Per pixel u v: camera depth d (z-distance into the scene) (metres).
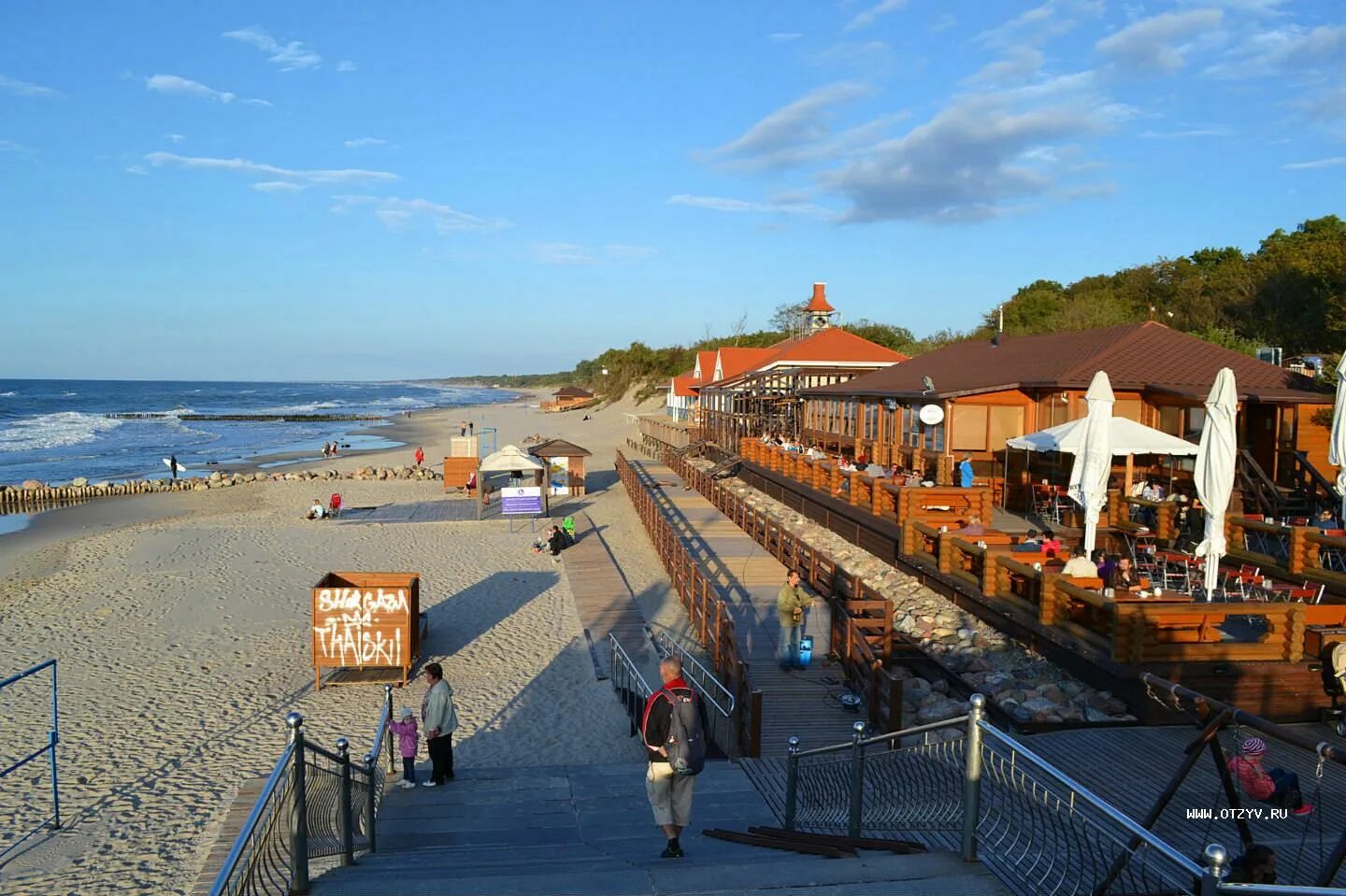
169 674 17.77
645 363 114.19
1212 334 38.69
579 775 12.02
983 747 6.48
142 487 45.62
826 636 16.44
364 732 15.03
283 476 49.69
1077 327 52.19
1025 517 21.75
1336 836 7.32
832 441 33.62
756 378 44.03
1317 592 13.54
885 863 5.87
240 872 5.54
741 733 12.74
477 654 19.14
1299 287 42.06
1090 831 6.13
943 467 22.45
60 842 11.07
